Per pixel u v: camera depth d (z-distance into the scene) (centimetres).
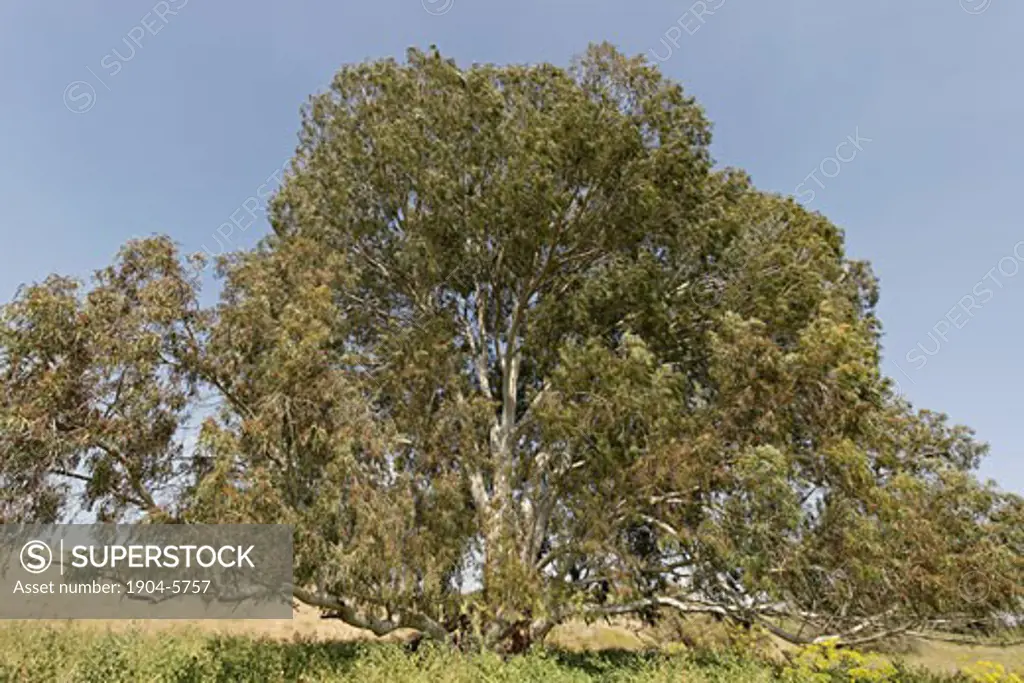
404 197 1656
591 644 2106
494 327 1844
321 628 2084
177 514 1074
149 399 1107
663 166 1437
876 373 1209
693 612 1452
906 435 1559
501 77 1684
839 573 1212
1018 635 1375
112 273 1166
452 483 1348
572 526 1391
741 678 1115
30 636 1250
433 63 1645
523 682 1066
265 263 1298
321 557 1098
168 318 1131
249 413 1160
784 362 1180
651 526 1441
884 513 1115
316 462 1157
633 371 1229
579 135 1427
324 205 1638
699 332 1530
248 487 1047
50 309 1053
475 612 1328
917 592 1218
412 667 1077
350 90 1730
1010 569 1275
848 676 1180
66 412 1062
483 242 1631
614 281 1447
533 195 1442
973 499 1347
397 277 1731
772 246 1502
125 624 1556
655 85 1541
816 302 1384
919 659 1551
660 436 1211
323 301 1206
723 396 1271
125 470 1116
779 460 1101
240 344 1180
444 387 1507
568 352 1336
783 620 1393
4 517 1048
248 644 1357
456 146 1595
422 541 1244
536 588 1277
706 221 1534
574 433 1317
